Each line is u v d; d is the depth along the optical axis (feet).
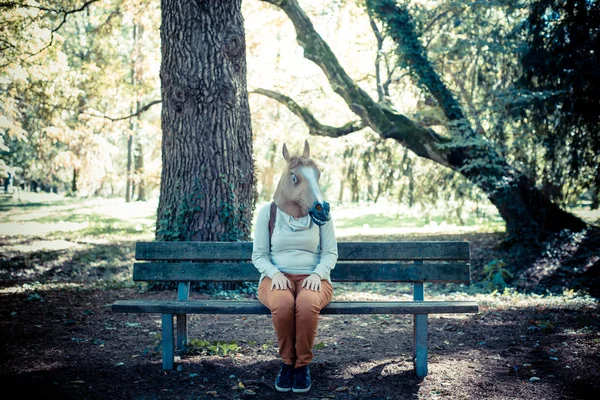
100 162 56.65
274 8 52.16
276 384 11.87
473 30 43.62
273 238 12.59
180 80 22.35
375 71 52.08
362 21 53.31
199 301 12.89
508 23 43.60
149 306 12.34
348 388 11.94
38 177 110.01
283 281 11.86
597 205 40.47
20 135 41.01
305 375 11.79
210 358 13.76
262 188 101.65
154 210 90.84
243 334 16.47
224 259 13.92
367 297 25.84
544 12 35.94
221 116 22.76
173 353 13.23
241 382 12.15
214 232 22.66
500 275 33.50
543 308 21.36
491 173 41.04
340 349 15.06
